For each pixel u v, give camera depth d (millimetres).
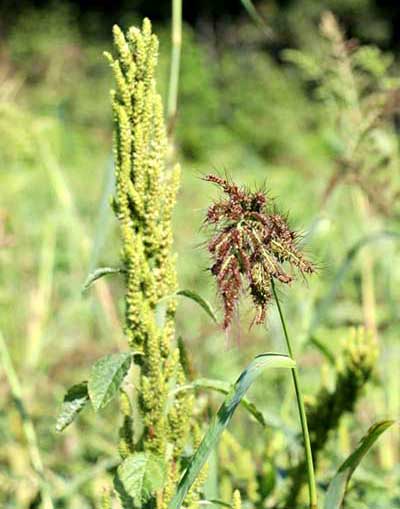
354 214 6367
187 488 2232
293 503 3387
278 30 25078
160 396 2314
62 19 22453
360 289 5703
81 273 6121
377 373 4105
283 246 2072
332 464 3787
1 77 6527
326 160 15797
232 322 2100
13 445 4652
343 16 26234
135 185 2318
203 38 25266
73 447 4871
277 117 18125
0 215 4992
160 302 2332
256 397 5457
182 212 9359
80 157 14203
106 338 5531
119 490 2391
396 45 26453
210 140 18250
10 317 5703
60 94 18562
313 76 4656
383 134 4453
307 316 4238
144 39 2307
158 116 2320
